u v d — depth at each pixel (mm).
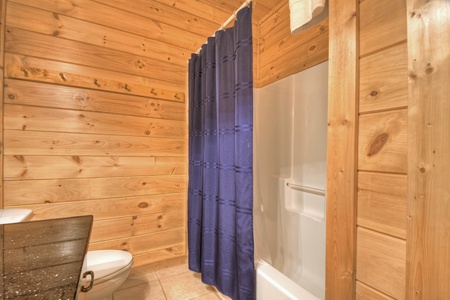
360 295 644
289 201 1559
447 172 472
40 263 437
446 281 472
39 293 343
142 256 1718
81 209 1490
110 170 1585
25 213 1055
